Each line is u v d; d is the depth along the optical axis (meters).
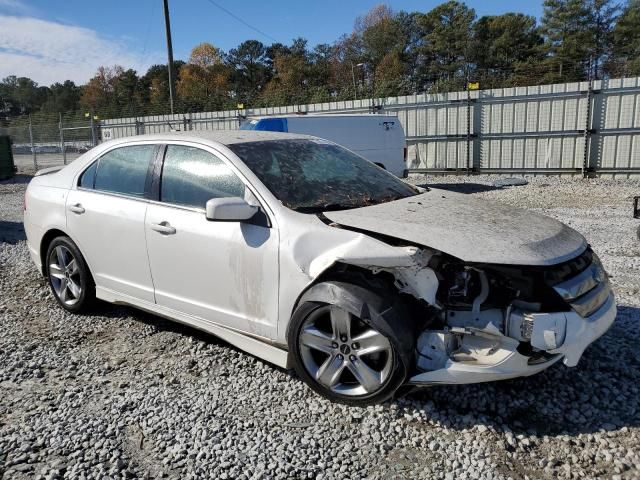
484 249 3.10
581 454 2.88
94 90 83.00
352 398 3.27
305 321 3.35
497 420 3.19
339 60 75.19
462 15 70.00
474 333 3.12
